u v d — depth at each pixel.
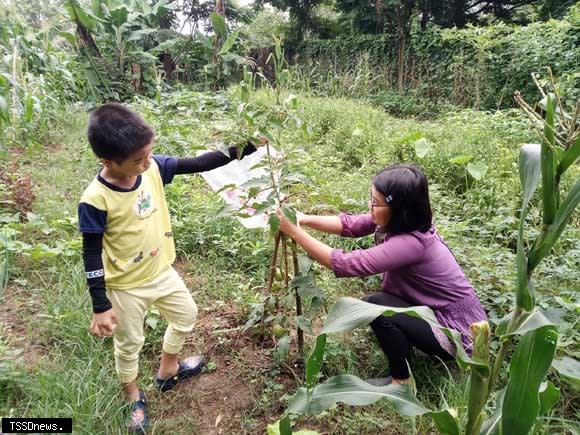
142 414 1.82
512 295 2.44
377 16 13.42
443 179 4.45
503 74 9.32
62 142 5.30
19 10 7.80
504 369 2.07
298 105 1.96
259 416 1.92
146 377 2.06
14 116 5.02
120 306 1.69
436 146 4.95
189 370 2.08
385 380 2.06
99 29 8.59
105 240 1.62
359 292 2.78
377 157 4.96
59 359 2.07
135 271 1.69
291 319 2.42
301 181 1.88
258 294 2.64
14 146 4.91
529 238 3.26
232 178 2.22
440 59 10.94
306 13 15.45
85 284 2.55
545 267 2.83
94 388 1.87
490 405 1.86
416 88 11.17
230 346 2.29
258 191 1.90
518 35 9.05
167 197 3.62
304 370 2.13
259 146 1.94
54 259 2.82
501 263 2.87
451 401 1.88
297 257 2.06
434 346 2.01
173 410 1.94
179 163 1.87
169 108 6.86
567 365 1.38
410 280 2.04
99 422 1.77
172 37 10.76
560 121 1.09
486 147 4.92
